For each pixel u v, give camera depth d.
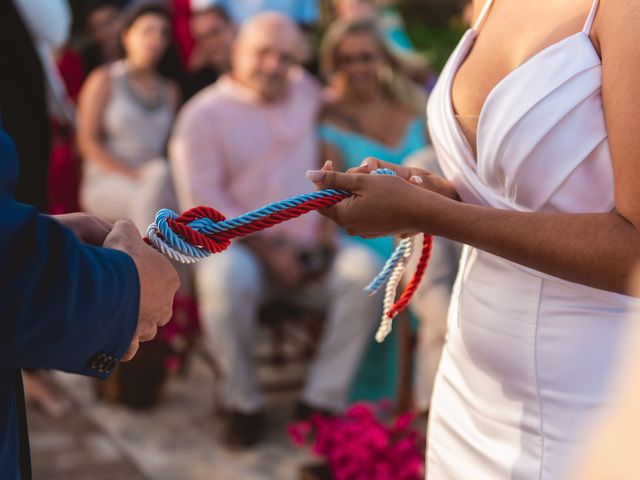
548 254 1.24
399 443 2.42
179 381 4.07
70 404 3.76
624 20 1.19
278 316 3.70
